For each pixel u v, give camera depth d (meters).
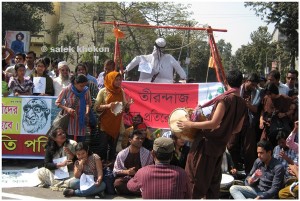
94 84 7.89
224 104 4.77
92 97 7.82
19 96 7.66
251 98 7.43
